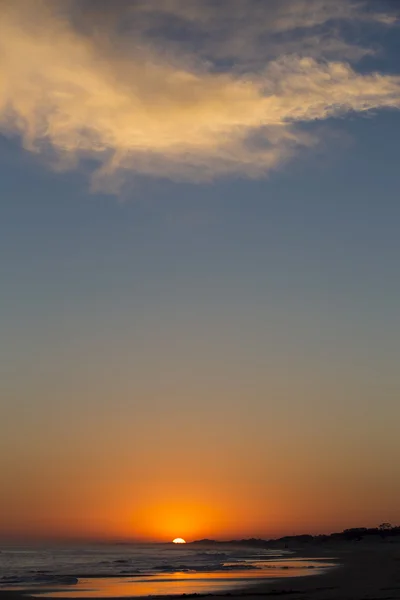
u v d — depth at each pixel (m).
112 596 42.25
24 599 40.56
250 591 43.25
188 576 63.31
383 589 40.66
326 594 38.47
